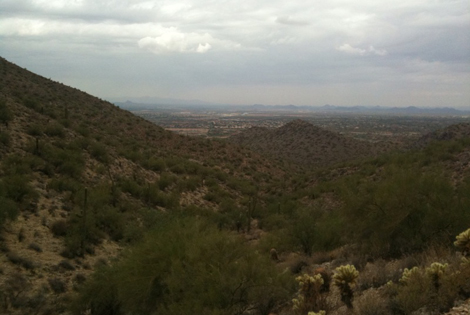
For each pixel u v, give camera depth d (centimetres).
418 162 3103
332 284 959
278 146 10938
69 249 1750
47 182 2494
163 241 1070
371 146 10156
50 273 1514
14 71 6288
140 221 2383
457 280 640
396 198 1190
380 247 1190
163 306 906
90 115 5944
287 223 2630
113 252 1947
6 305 1173
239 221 3105
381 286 838
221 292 866
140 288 1004
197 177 4366
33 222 1923
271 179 6009
